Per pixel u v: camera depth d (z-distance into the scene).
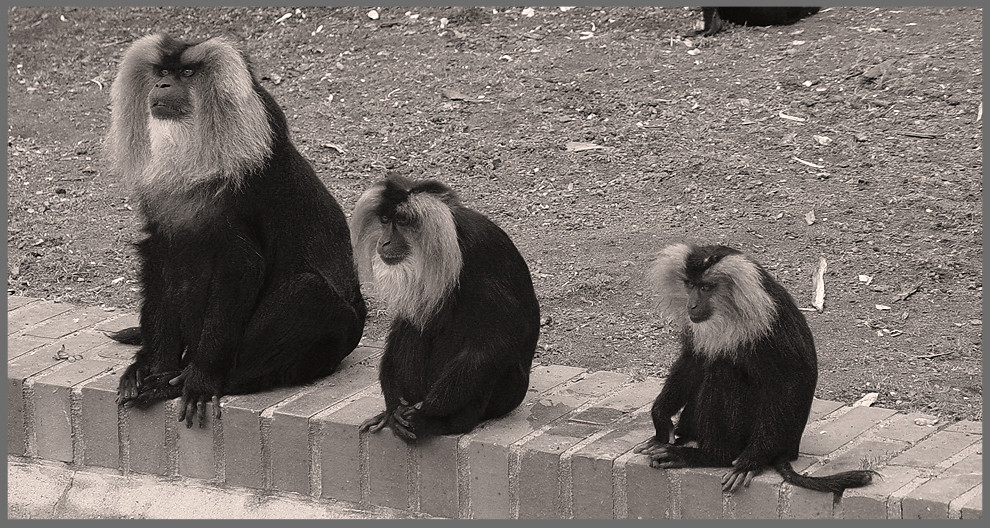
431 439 10.02
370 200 9.70
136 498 11.04
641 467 9.42
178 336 11.17
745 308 8.96
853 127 16.06
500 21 20.50
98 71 20.45
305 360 11.09
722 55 18.48
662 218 14.58
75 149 17.77
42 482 11.38
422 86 18.44
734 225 14.22
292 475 10.57
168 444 11.00
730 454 9.34
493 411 10.32
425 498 10.13
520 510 9.86
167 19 21.95
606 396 10.89
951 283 12.89
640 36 19.45
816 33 18.98
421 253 9.55
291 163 10.93
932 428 10.11
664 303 9.45
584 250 14.00
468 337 9.84
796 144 15.84
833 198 14.60
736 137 16.14
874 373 11.31
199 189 10.59
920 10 19.41
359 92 18.48
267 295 10.88
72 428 11.27
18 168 17.27
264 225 10.79
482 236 9.80
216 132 10.45
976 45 17.72
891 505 8.80
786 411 9.09
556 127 16.86
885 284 12.92
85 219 15.81
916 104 16.38
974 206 14.17
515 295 9.97
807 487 8.96
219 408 10.74
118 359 11.85
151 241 11.16
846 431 10.06
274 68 19.59
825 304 12.62
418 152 16.59
